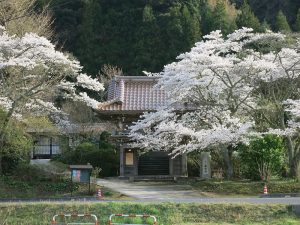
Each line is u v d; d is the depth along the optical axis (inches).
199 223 538.6
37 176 823.1
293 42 853.8
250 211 557.9
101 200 682.8
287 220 533.6
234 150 943.0
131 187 859.4
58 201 655.8
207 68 797.2
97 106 932.6
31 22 1093.1
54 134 1029.8
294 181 793.6
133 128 891.4
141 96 1063.0
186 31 1640.0
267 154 824.9
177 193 770.2
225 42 852.6
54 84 879.1
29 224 552.4
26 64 730.2
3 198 722.2
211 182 832.3
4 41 747.4
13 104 791.1
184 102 912.9
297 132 804.0
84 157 1101.1
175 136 845.8
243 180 851.4
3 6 980.6
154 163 1021.2
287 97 848.9
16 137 837.2
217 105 861.8
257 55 874.8
